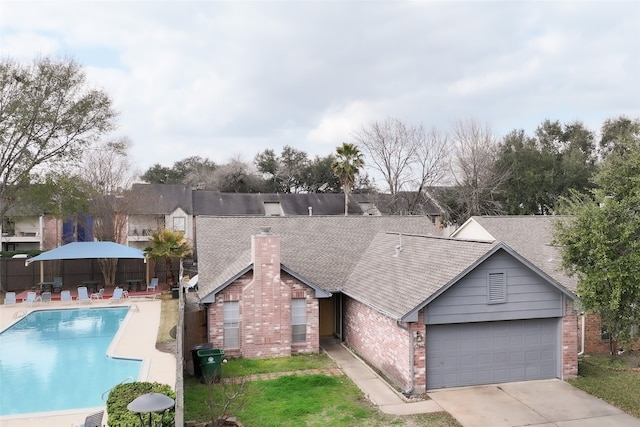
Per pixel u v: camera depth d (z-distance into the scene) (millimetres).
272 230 24016
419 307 14320
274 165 76500
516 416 12867
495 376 15633
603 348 19531
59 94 35219
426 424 12273
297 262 21938
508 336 15750
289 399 13812
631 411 13148
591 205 13938
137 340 21188
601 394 14375
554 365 16141
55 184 35594
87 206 39094
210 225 23922
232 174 73625
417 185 50844
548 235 25781
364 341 18344
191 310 18953
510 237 27047
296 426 12031
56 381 16609
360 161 50125
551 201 48781
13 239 51969
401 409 13312
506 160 50469
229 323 18203
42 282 32500
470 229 30266
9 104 33406
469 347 15383
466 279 15047
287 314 18469
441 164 50312
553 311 15836
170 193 54344
